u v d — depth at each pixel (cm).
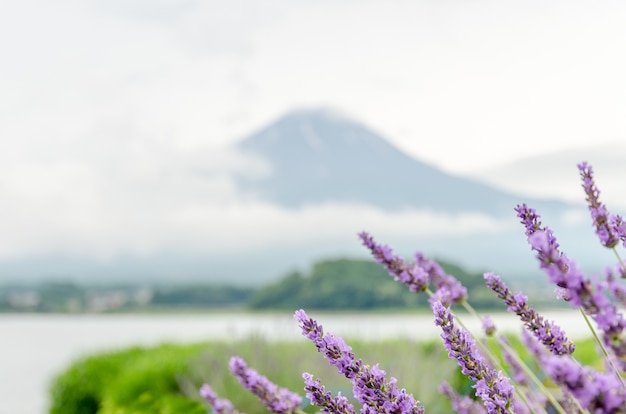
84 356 957
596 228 144
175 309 12988
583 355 439
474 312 221
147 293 14038
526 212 151
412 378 484
